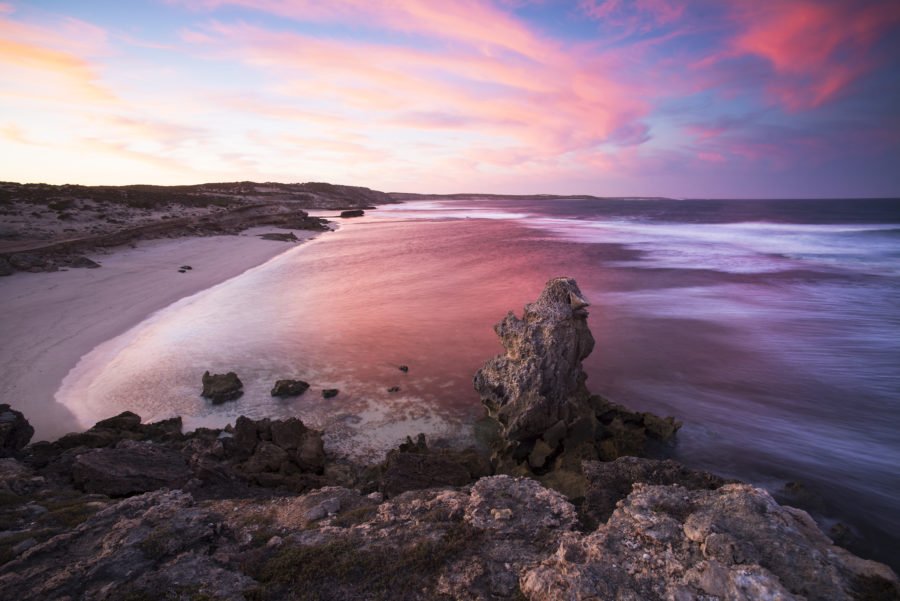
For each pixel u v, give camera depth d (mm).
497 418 15555
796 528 6668
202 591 6152
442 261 48500
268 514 8719
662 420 15430
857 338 23484
